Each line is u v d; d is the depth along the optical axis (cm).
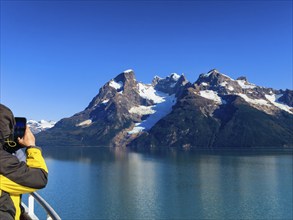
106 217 10056
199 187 15762
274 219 9981
